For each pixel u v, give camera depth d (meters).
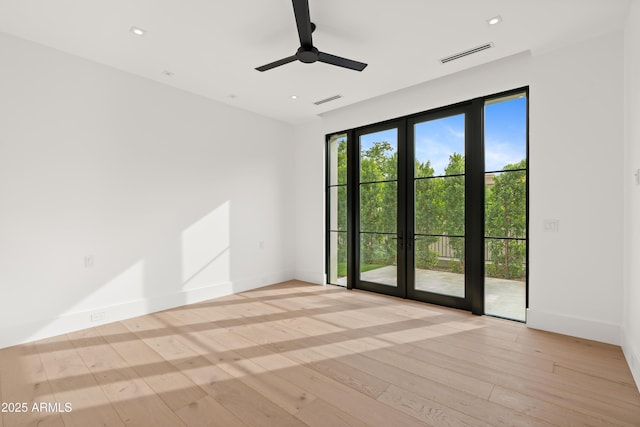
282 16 2.52
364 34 2.78
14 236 2.82
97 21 2.59
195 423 1.83
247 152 4.82
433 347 2.79
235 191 4.66
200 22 2.61
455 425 1.78
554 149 3.03
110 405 1.99
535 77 3.15
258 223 4.98
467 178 3.75
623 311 2.69
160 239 3.83
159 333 3.13
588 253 2.87
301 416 1.88
